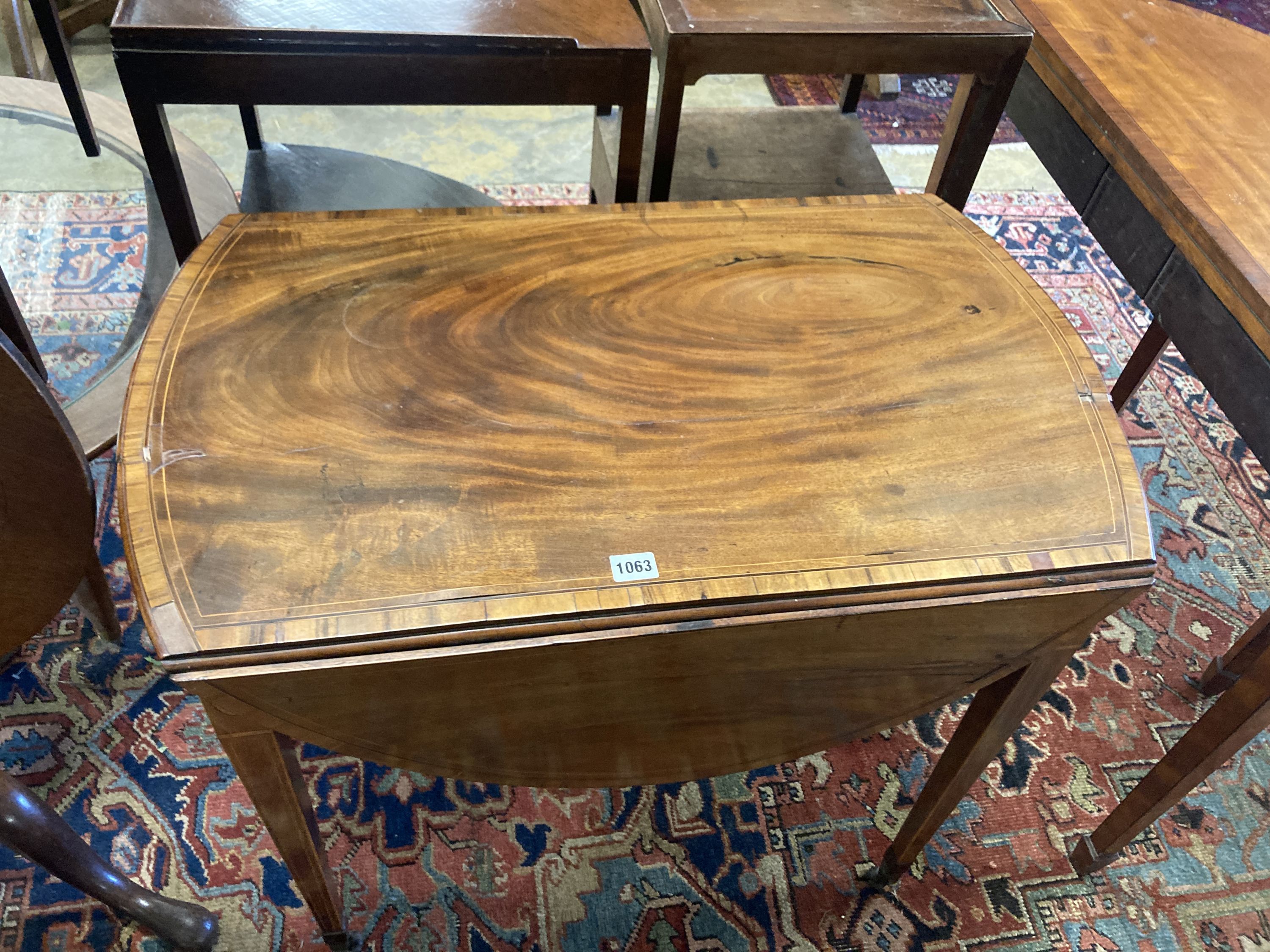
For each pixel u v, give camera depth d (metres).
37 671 1.42
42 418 0.83
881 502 0.88
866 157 1.79
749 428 0.94
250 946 1.20
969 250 1.18
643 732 0.95
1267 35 1.48
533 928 1.24
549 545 0.82
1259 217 1.13
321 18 1.12
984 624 0.88
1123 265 1.26
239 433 0.87
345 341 0.97
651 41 1.34
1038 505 0.89
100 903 1.21
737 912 1.27
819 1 1.32
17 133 1.76
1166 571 1.71
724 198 1.65
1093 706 1.53
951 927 1.27
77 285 1.66
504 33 1.16
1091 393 1.00
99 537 1.59
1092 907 1.30
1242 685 1.02
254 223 1.09
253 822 1.30
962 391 0.99
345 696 0.80
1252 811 1.41
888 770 1.43
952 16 1.33
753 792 1.39
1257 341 1.03
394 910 1.24
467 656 0.78
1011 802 1.40
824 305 1.08
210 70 1.11
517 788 1.37
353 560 0.79
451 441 0.89
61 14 2.40
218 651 0.74
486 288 1.05
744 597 0.81
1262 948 1.28
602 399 0.95
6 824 0.95
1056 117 1.39
